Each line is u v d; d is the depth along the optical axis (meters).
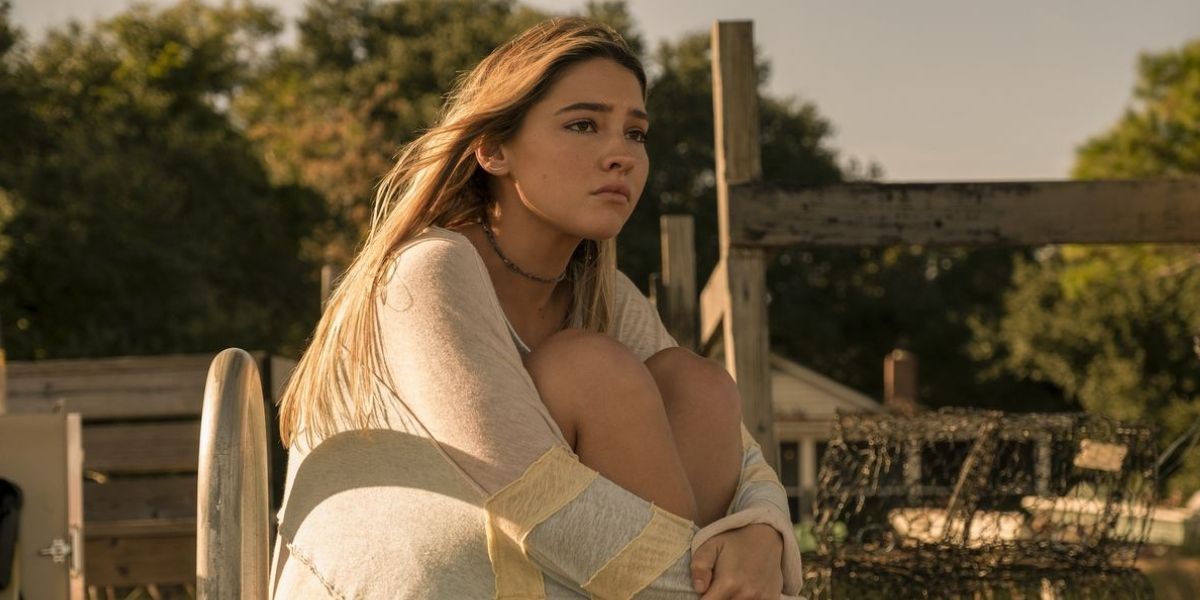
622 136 1.45
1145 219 3.96
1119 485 2.97
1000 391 38.47
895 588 2.96
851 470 3.08
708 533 1.35
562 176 1.43
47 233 22.12
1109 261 24.50
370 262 1.42
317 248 32.69
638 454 1.35
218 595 1.17
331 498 1.37
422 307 1.34
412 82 38.75
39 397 6.41
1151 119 21.88
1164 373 28.59
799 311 38.38
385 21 42.16
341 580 1.32
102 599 6.61
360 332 1.37
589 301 1.67
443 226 1.52
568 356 1.37
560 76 1.44
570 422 1.36
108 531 6.25
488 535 1.30
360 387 1.36
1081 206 3.95
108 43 30.02
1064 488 2.98
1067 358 29.69
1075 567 2.94
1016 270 33.03
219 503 1.18
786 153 39.75
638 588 1.30
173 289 24.09
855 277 40.19
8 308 22.02
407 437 1.34
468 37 38.59
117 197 23.39
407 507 1.32
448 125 1.46
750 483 1.48
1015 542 2.97
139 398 6.43
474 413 1.30
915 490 3.06
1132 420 3.02
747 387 3.80
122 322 23.25
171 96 30.02
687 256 4.30
